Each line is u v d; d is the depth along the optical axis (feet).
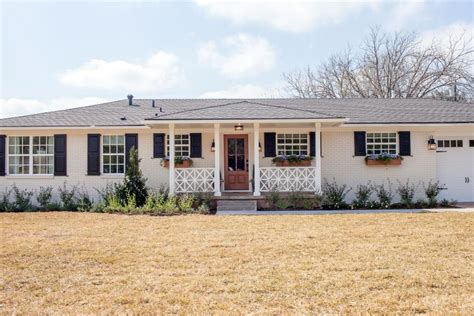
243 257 22.57
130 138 52.24
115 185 47.98
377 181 51.49
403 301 15.60
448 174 51.93
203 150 52.90
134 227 33.12
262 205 46.47
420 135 51.85
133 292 16.97
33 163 52.47
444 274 18.97
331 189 49.34
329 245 25.40
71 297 16.47
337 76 117.80
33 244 26.40
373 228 31.35
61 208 47.93
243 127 50.75
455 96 102.01
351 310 14.73
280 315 14.34
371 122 50.31
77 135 52.26
